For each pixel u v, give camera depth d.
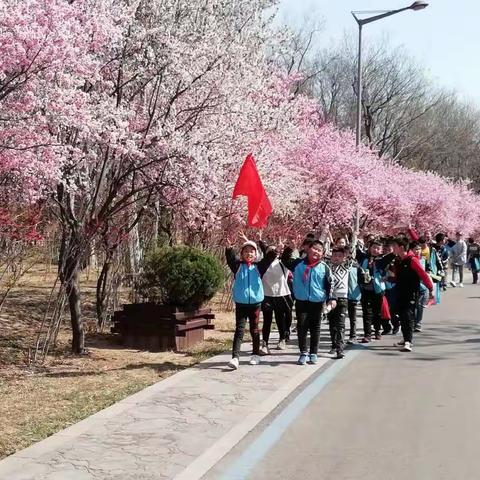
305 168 20.69
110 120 9.41
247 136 12.58
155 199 12.05
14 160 8.18
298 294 9.86
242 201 12.94
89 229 10.40
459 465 5.37
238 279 9.56
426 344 11.88
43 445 5.76
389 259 12.01
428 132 55.56
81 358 10.18
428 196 40.56
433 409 7.20
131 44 9.91
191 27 10.91
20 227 9.55
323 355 10.63
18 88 7.80
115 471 5.09
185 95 11.26
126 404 7.25
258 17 13.27
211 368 9.38
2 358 10.02
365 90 44.88
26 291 17.41
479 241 58.31
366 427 6.49
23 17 7.13
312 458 5.55
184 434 6.13
